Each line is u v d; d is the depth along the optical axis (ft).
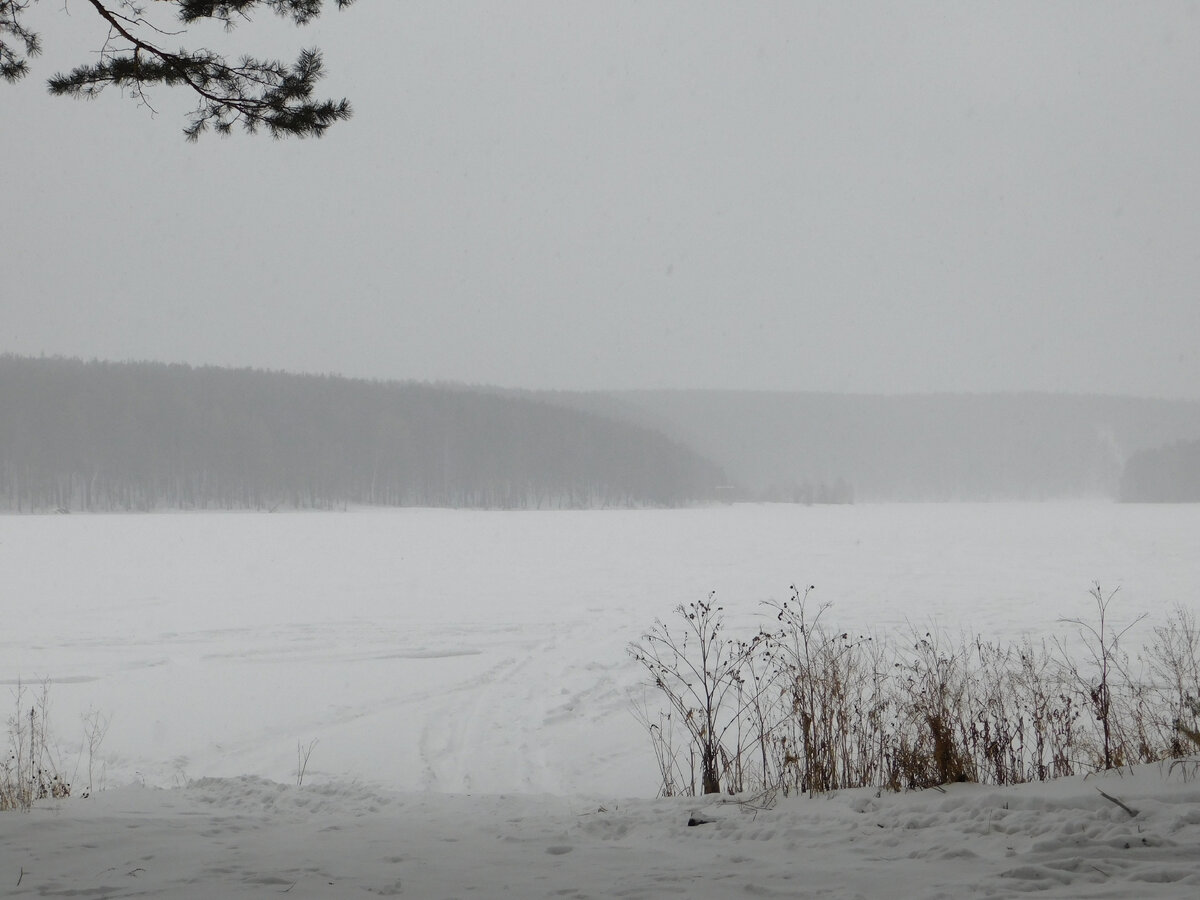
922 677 23.73
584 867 11.64
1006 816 12.85
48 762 25.80
